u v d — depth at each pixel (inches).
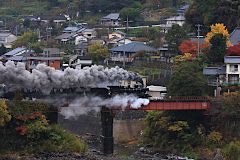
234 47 5595.5
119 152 4771.2
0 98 4539.9
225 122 4731.8
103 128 4690.0
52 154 4340.6
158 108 4699.8
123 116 5280.5
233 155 4367.6
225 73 5315.0
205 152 4562.0
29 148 4350.4
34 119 4456.2
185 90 4825.3
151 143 4948.3
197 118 4869.6
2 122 4239.7
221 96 4845.0
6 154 4293.8
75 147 4471.0
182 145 4722.0
